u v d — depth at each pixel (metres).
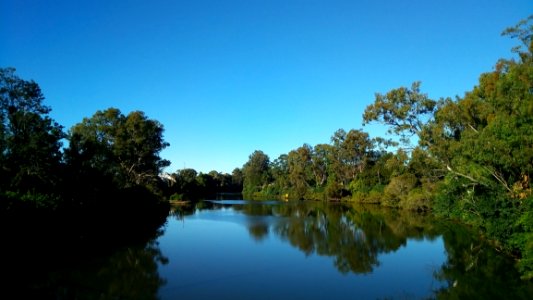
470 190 34.44
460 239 30.97
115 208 40.38
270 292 18.05
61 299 16.30
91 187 36.31
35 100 37.03
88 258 23.89
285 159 124.94
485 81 33.56
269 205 77.12
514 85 23.23
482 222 30.47
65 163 34.00
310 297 17.38
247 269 22.19
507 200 25.12
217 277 20.45
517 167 26.41
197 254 26.22
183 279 20.02
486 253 25.20
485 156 25.22
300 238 33.09
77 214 30.62
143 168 73.75
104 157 41.09
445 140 39.03
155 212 53.69
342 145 92.81
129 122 67.38
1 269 19.28
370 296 17.52
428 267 22.48
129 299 16.72
